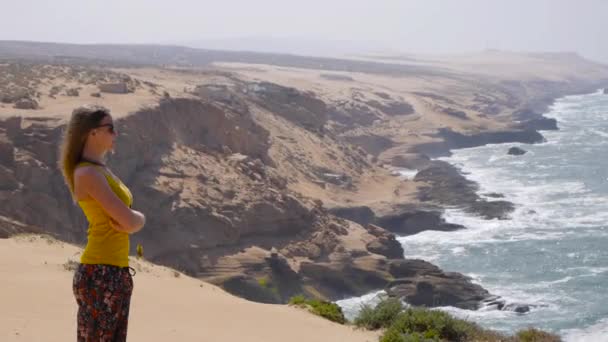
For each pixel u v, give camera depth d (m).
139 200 47.19
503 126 129.88
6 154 41.41
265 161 67.88
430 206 69.69
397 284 48.19
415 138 112.06
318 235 52.91
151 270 19.41
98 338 6.07
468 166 98.31
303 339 14.22
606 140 119.25
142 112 52.75
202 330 13.33
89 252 6.12
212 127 62.38
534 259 54.66
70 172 6.21
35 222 40.22
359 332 16.44
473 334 17.62
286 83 143.25
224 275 45.19
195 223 47.69
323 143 85.00
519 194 78.12
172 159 53.22
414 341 15.31
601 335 38.94
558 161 99.31
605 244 58.12
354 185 76.12
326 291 48.03
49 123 45.88
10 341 10.22
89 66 120.75
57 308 12.75
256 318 15.65
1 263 16.72
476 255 56.38
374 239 55.94
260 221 51.09
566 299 45.41
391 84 195.00
